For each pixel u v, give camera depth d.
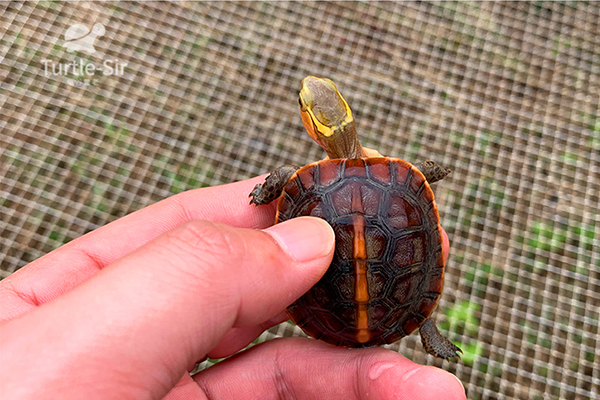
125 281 0.09
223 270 0.09
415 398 0.11
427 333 0.14
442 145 0.20
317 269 0.11
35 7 0.21
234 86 0.21
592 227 0.19
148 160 0.20
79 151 0.19
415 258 0.12
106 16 0.21
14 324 0.08
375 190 0.12
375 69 0.21
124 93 0.20
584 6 0.22
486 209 0.19
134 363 0.08
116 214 0.19
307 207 0.12
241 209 0.15
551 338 0.17
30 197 0.18
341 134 0.14
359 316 0.12
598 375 0.17
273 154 0.20
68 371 0.08
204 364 0.17
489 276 0.18
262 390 0.13
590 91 0.21
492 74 0.21
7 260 0.17
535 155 0.20
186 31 0.22
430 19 0.22
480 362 0.17
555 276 0.18
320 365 0.13
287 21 0.22
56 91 0.20
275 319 0.15
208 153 0.20
